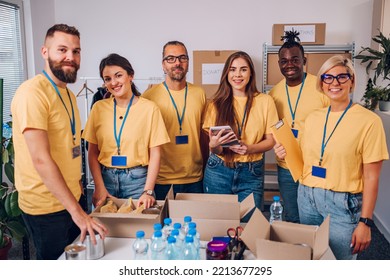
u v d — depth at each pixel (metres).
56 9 4.80
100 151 2.28
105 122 2.23
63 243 1.96
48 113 1.81
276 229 1.66
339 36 4.37
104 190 2.19
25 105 1.72
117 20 4.70
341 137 1.84
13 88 4.42
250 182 2.43
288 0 4.38
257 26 4.48
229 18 4.50
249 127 2.43
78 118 2.07
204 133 2.66
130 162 2.21
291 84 2.74
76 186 2.01
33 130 1.72
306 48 3.86
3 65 4.24
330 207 1.89
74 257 1.55
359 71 4.38
